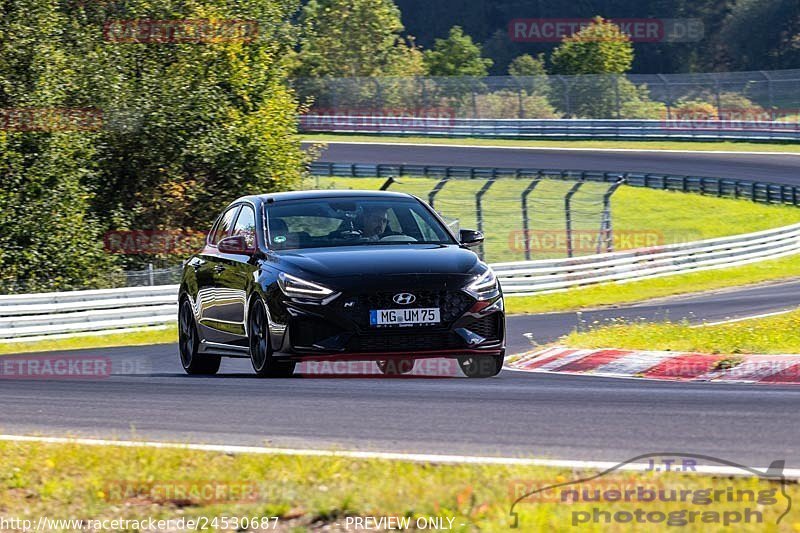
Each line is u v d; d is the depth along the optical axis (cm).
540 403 2773
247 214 3578
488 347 3103
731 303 8112
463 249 3325
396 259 3136
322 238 3359
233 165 11444
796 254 12469
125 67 11038
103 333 7325
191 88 11094
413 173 17925
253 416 2661
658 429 2364
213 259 3691
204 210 11688
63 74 10000
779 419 2469
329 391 3027
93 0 11181
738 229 14575
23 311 7006
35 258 9394
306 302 3030
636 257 10375
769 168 18125
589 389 3084
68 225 9575
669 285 10362
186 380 3525
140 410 2858
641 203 15875
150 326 7588
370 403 2798
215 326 3631
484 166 18938
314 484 1912
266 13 12031
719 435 2278
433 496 1752
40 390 3438
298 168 12312
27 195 9544
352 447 2244
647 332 4503
